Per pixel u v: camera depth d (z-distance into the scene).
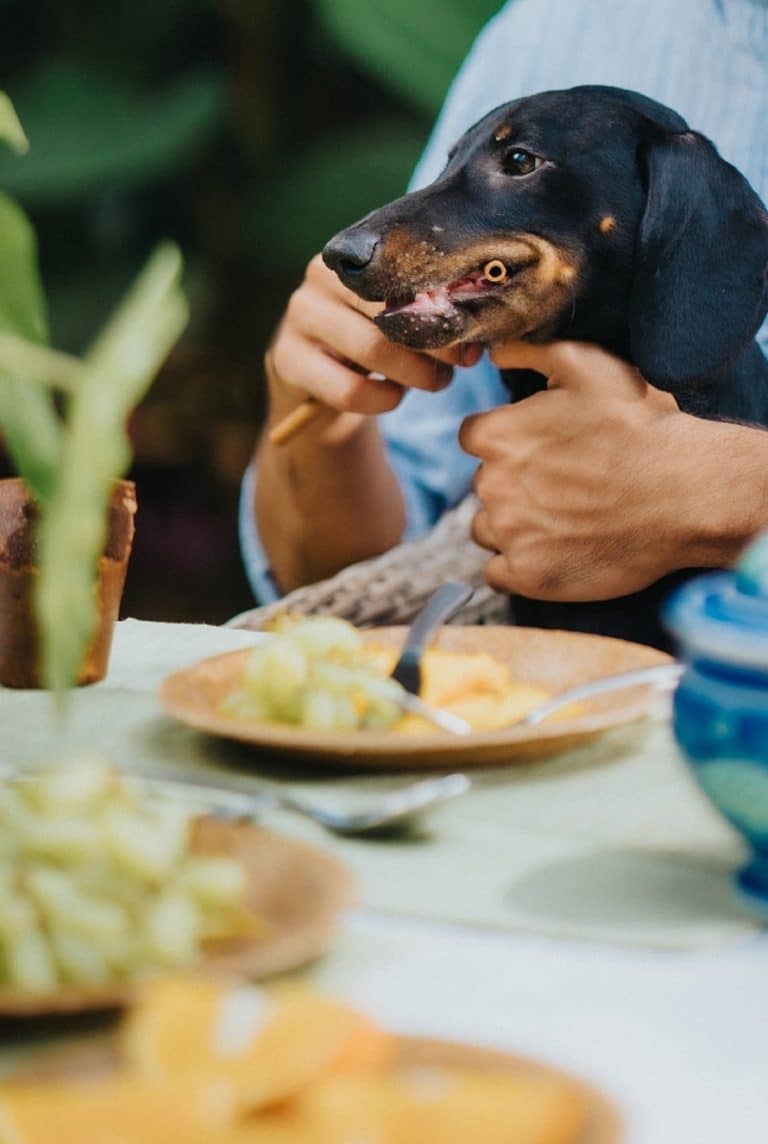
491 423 2.06
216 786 1.17
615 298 2.05
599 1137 0.67
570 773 1.26
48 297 4.75
